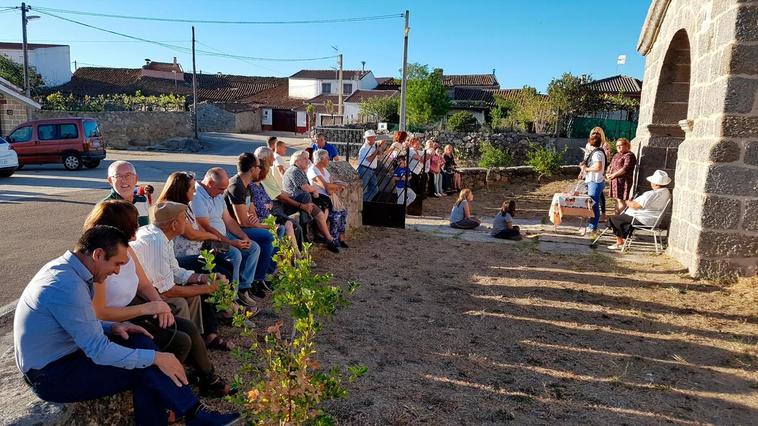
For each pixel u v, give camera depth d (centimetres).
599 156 926
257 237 545
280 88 5809
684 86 945
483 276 661
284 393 263
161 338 317
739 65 612
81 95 4481
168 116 3098
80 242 264
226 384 354
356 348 434
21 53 4641
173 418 312
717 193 639
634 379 404
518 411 354
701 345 468
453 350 443
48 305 252
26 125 1811
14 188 1312
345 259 716
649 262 736
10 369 291
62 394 259
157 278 366
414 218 1100
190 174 447
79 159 1812
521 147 2348
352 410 344
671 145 966
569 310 548
